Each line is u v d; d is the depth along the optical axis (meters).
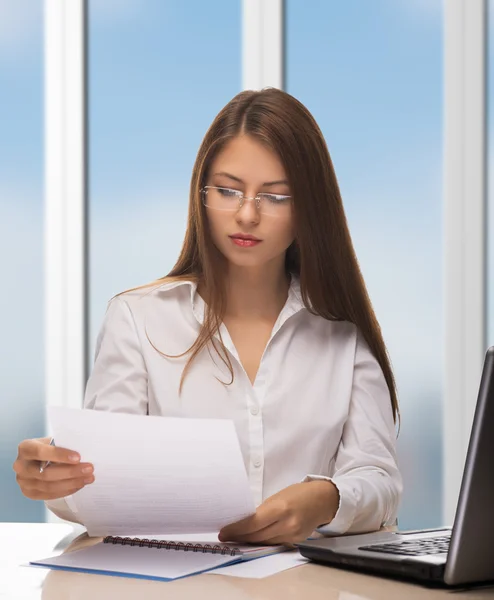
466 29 3.19
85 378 3.15
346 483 1.45
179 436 1.14
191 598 1.01
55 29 3.15
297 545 1.22
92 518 1.24
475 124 3.19
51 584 1.08
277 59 3.16
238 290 1.81
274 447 1.71
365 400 1.79
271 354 1.77
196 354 1.75
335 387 1.78
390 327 3.20
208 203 1.64
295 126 1.64
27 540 1.41
